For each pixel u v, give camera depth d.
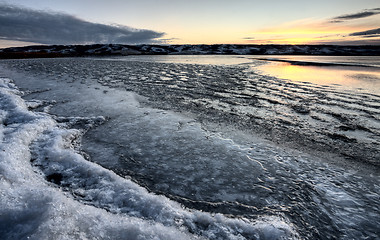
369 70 20.38
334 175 4.07
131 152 4.87
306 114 7.37
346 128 6.18
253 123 6.62
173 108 8.06
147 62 31.12
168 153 4.85
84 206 2.82
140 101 8.98
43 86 12.01
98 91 10.77
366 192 3.60
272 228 2.78
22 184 3.20
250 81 13.98
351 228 2.90
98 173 3.86
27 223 2.29
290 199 3.46
